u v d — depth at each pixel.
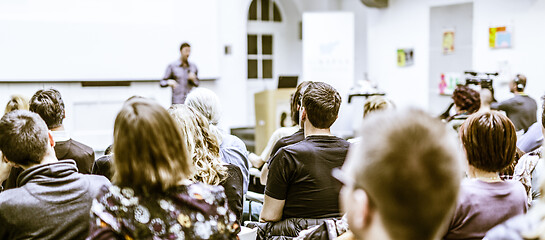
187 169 1.62
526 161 2.56
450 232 1.93
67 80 8.51
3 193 1.85
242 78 10.33
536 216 1.16
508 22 8.08
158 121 1.55
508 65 8.12
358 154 0.98
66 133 3.00
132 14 8.99
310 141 2.56
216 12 9.67
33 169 1.91
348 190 1.00
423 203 0.92
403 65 9.78
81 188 1.91
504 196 1.93
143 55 9.09
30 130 1.94
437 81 9.20
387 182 0.92
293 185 2.54
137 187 1.54
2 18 8.05
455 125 4.48
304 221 2.49
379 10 10.20
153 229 1.53
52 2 8.42
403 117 0.96
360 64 11.16
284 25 11.73
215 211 1.62
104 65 8.80
